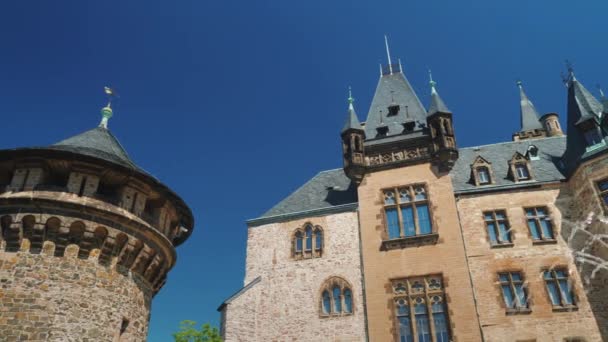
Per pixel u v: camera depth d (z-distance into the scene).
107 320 20.11
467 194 28.91
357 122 32.00
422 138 30.44
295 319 26.94
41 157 21.45
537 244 26.62
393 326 25.25
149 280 23.47
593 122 27.62
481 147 34.94
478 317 24.56
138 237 22.14
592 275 25.09
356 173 30.22
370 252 27.70
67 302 19.25
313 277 28.09
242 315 27.09
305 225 30.25
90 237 20.55
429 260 26.58
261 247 30.14
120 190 22.61
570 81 31.27
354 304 26.56
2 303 18.28
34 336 18.14
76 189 21.23
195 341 40.59
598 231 25.52
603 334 23.59
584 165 26.94
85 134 25.09
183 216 26.75
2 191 20.88
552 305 24.72
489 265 26.30
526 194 28.42
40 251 19.61
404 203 28.86
